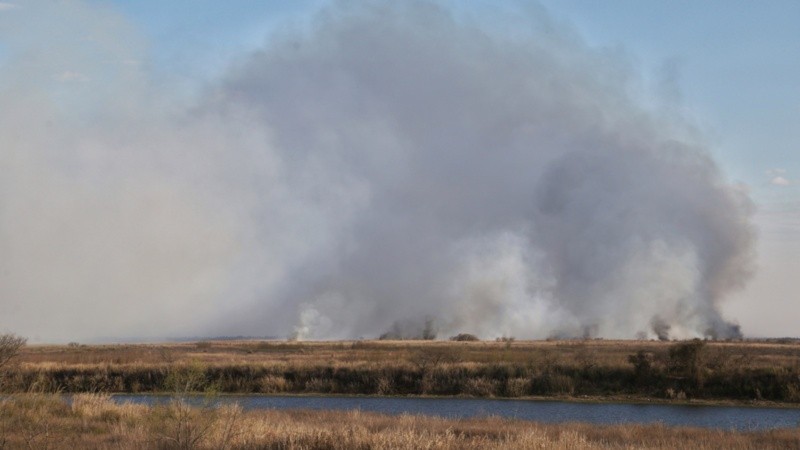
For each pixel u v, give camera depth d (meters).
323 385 50.38
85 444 17.56
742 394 46.28
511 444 19.09
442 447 18.23
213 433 18.31
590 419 37.09
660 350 72.44
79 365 53.12
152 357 65.81
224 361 58.84
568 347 84.81
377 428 22.45
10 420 20.36
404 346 93.94
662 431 25.44
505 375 50.41
